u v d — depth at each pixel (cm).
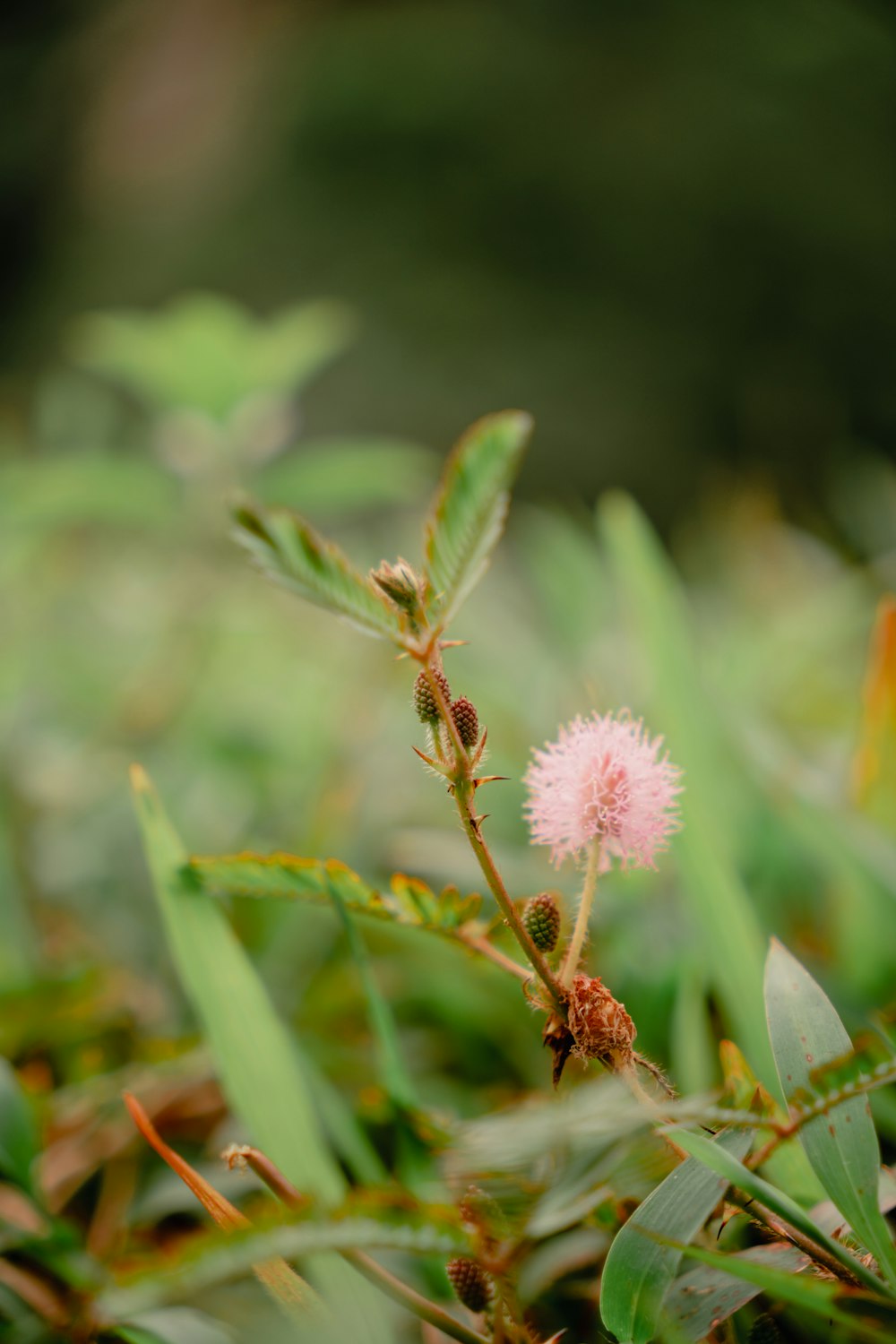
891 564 97
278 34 340
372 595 28
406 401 279
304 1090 34
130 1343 32
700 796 43
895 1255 29
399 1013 49
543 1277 34
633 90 321
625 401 286
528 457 279
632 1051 29
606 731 30
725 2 341
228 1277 30
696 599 130
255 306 294
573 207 304
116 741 77
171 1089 42
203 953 34
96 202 325
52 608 99
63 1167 40
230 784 71
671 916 45
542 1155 29
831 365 297
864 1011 41
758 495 135
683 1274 30
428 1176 34
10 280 334
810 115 320
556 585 95
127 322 80
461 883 51
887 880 43
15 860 58
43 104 357
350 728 68
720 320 298
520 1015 46
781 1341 31
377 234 300
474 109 314
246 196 307
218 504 81
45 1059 46
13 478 86
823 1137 30
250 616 101
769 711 79
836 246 304
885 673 46
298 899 34
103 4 368
